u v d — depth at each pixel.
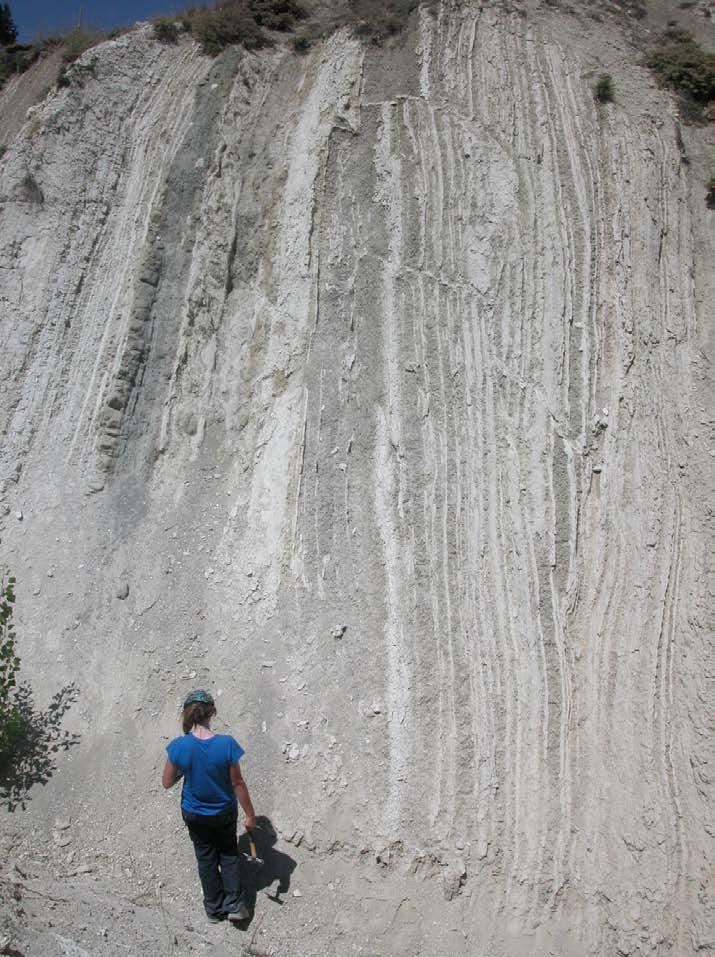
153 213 8.71
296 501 7.45
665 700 6.30
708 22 10.55
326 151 8.73
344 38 9.64
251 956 5.35
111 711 6.66
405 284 8.03
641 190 8.29
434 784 6.26
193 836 5.40
